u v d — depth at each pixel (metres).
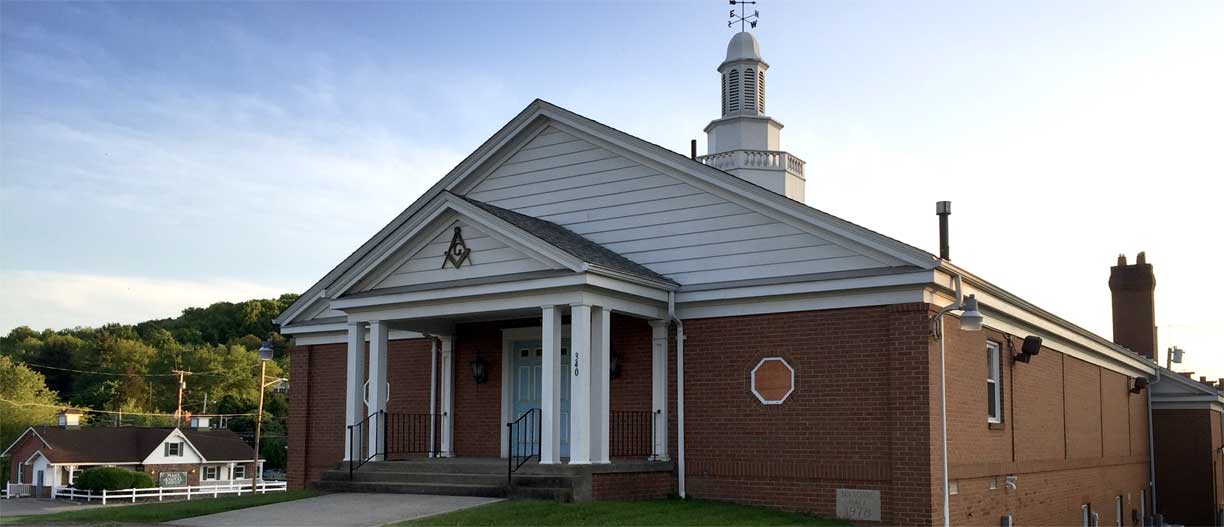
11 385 83.19
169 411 96.00
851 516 16.14
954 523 16.27
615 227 19.33
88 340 104.56
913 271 15.95
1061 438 22.50
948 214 18.05
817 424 16.70
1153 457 31.17
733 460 17.45
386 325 19.14
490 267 17.67
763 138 26.25
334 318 23.28
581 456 16.33
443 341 21.28
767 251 17.61
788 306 17.27
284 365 108.12
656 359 18.34
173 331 114.50
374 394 18.88
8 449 60.06
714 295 17.89
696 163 18.41
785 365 17.12
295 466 23.58
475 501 16.06
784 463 16.94
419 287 18.17
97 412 85.62
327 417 23.38
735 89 26.61
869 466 16.09
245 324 119.25
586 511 14.84
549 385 16.62
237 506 16.52
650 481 17.45
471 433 20.73
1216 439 32.69
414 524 13.84
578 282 16.36
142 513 16.08
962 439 16.81
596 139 19.73
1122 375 28.92
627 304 17.52
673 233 18.64
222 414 86.94
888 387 16.09
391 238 18.72
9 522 15.57
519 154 20.81
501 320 20.36
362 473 18.28
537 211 20.34
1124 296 37.12
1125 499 27.86
